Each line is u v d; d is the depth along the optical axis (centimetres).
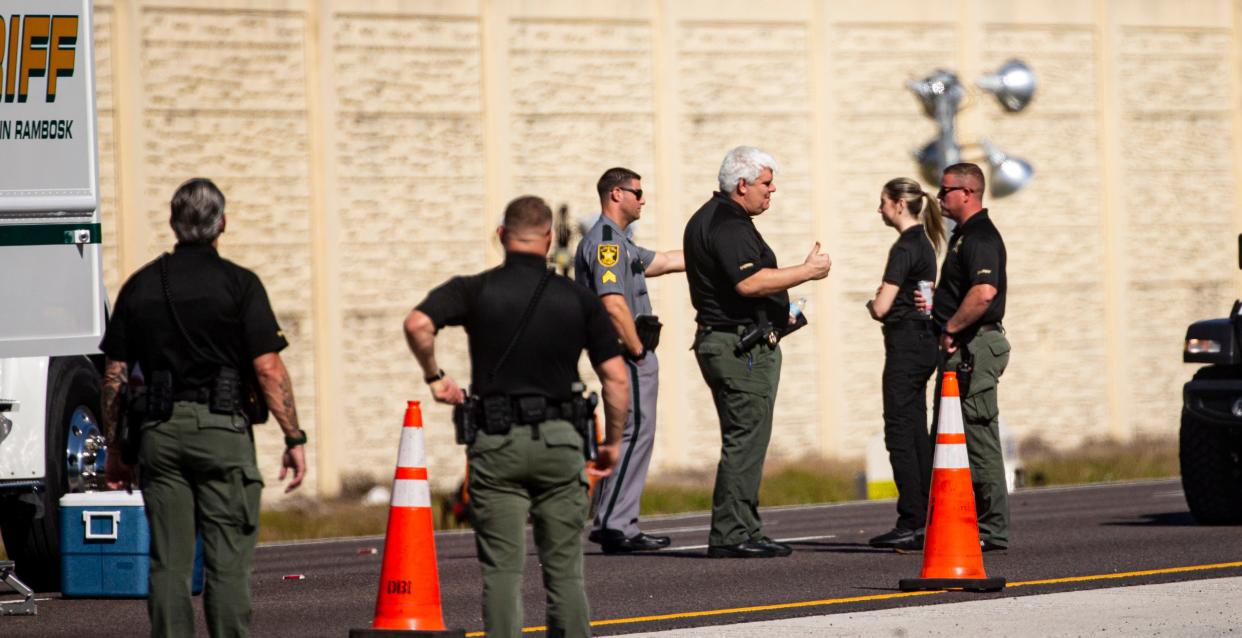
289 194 7238
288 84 7244
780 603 2861
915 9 8394
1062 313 8656
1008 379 8519
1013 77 6581
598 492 3769
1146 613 2642
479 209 7562
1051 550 3578
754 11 8069
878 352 8244
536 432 2088
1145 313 8850
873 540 3659
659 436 7781
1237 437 4044
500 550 2122
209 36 7119
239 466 2169
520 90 7644
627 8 7838
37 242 3077
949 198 3509
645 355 3603
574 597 2136
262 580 3428
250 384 2216
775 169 3406
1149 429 8838
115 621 2814
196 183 2219
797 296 8094
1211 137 9050
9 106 3034
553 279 2130
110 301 6900
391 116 7425
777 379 3472
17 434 3128
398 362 7419
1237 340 3975
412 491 2416
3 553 4616
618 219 3525
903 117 8331
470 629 2669
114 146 6944
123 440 2173
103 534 3095
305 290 7262
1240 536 3806
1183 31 9000
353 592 3200
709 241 3366
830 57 8206
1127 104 8844
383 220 7400
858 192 8238
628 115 7825
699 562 3444
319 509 6938
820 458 8112
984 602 2791
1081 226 8712
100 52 6925
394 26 7438
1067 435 8638
